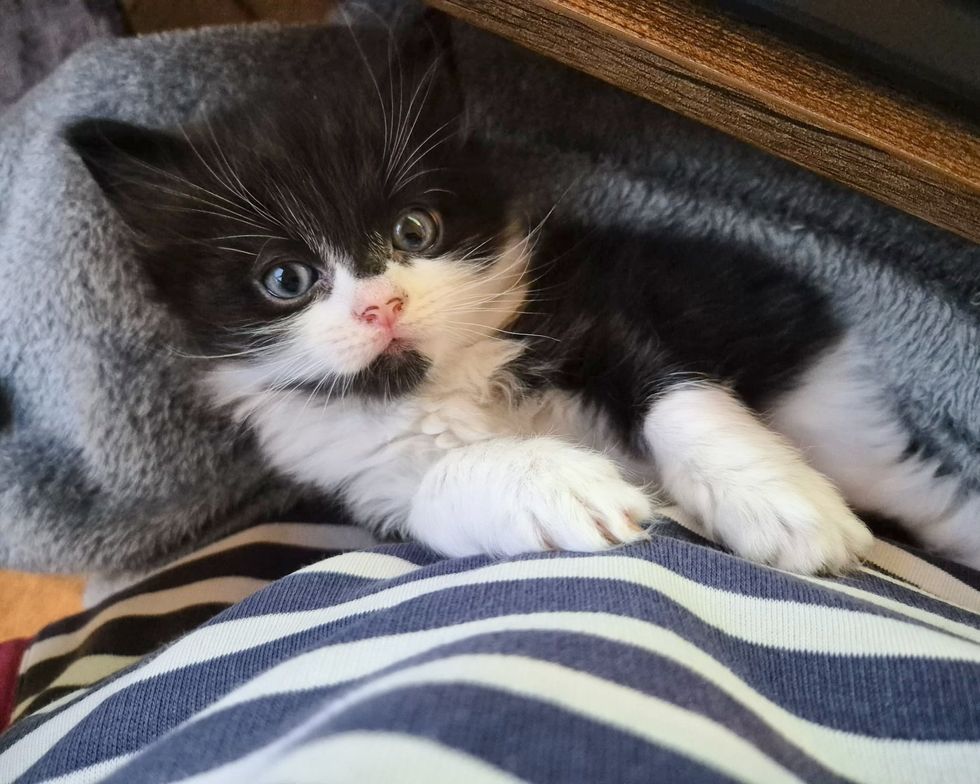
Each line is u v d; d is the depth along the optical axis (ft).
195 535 0.72
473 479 0.49
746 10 0.41
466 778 0.24
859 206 0.60
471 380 0.60
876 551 0.52
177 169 0.57
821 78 0.42
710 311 0.60
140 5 0.77
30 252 0.62
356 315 0.54
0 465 0.66
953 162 0.42
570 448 0.50
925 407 0.61
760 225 0.63
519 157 0.68
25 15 0.77
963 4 0.38
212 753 0.30
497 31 0.47
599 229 0.67
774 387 0.60
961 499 0.60
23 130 0.65
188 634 0.43
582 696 0.27
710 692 0.29
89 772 0.36
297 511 0.71
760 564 0.42
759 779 0.26
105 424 0.65
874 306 0.61
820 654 0.34
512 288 0.62
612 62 0.45
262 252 0.55
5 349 0.64
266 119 0.58
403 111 0.60
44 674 0.61
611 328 0.60
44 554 0.69
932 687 0.32
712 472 0.51
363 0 0.67
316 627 0.39
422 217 0.58
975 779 0.29
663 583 0.36
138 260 0.60
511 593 0.35
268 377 0.59
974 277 0.59
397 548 0.52
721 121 0.46
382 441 0.61
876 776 0.30
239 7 0.76
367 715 0.26
